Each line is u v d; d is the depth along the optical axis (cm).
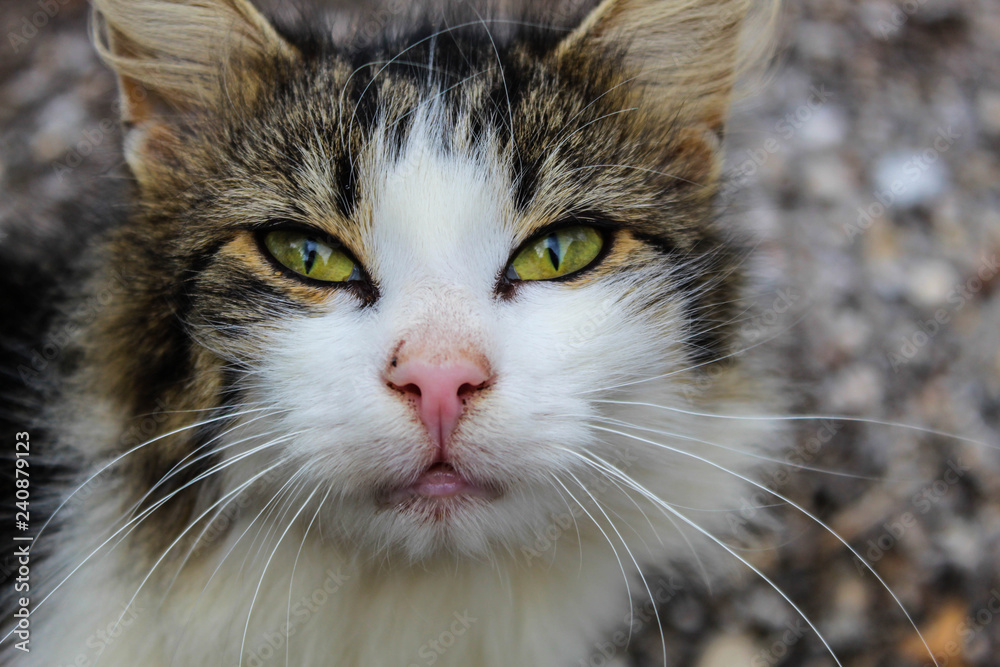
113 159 41
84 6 78
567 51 38
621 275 37
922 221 63
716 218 40
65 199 51
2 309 42
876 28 75
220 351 37
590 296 37
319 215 37
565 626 40
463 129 37
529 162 37
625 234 38
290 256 37
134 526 38
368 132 37
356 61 38
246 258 37
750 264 40
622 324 37
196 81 38
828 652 47
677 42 39
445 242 36
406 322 36
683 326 38
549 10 42
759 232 44
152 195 38
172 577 38
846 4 77
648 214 38
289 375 36
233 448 37
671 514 39
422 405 36
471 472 36
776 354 42
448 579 38
